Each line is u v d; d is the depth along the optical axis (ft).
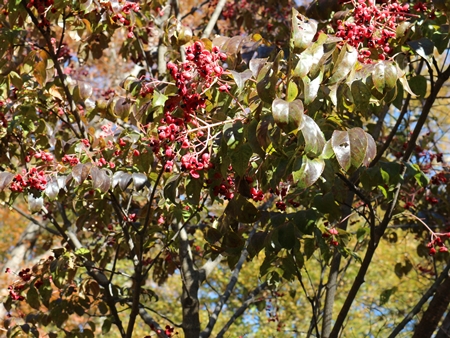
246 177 9.93
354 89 8.68
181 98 8.79
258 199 9.89
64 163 12.56
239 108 9.96
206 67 8.36
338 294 37.45
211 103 9.84
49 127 14.79
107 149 12.58
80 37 14.60
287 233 10.64
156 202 14.28
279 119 7.58
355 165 8.00
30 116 14.08
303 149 8.41
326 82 9.01
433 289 13.88
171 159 9.16
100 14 13.60
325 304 15.37
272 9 22.20
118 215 13.91
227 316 37.93
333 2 12.48
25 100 14.25
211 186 9.93
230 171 10.37
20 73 14.84
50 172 11.70
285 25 20.40
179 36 13.16
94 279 14.90
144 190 13.93
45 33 13.33
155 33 18.17
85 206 14.84
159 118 10.57
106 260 16.38
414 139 12.24
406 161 12.40
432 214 16.35
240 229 12.67
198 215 14.16
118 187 12.71
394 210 12.89
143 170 11.54
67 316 15.11
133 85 10.99
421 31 11.16
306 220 10.70
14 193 12.41
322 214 11.62
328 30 10.87
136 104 10.94
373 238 11.88
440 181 16.22
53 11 12.79
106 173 11.51
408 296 36.86
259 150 8.38
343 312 12.23
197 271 15.43
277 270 13.25
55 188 11.29
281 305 35.50
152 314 40.65
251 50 10.94
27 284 14.53
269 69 8.25
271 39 21.06
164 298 43.01
